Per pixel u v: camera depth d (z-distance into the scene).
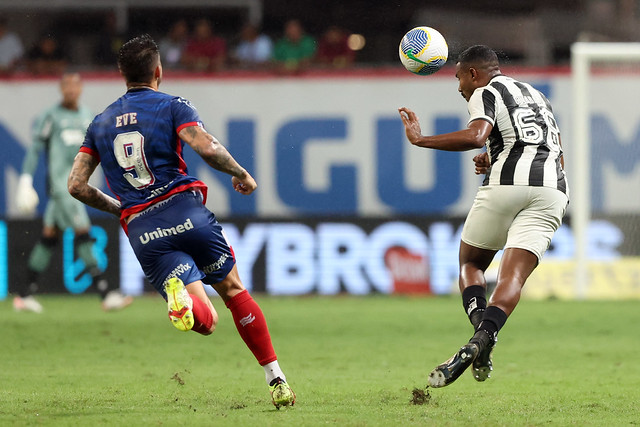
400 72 50.75
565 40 60.66
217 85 50.84
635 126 51.12
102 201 18.52
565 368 26.64
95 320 39.09
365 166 50.88
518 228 19.55
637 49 49.16
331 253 50.41
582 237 49.22
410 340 33.16
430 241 50.47
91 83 50.59
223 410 18.55
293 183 50.84
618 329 36.59
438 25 60.78
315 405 19.44
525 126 19.59
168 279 16.81
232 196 50.62
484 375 18.94
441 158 50.69
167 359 28.16
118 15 61.47
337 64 56.62
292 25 57.09
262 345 18.67
